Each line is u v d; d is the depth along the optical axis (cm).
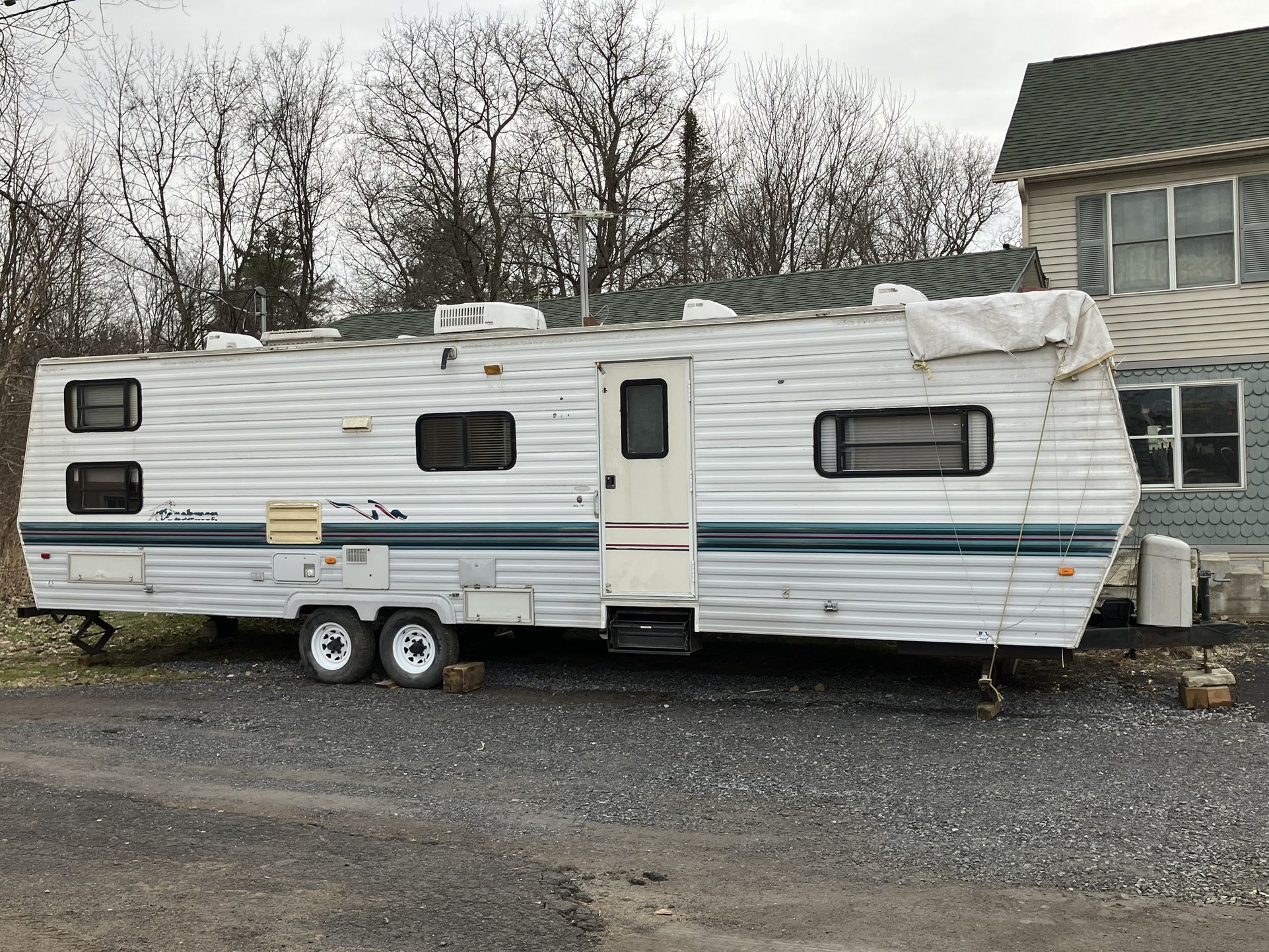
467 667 856
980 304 705
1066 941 379
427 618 873
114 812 555
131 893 442
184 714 795
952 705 756
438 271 3027
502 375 840
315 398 898
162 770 638
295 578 905
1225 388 1325
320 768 637
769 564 768
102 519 970
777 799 557
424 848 493
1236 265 1316
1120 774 573
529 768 629
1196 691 725
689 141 3022
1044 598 698
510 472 840
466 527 854
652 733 704
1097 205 1383
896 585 735
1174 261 1348
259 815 548
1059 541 692
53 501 989
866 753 639
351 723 754
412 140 3072
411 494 870
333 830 521
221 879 457
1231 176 1316
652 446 799
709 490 783
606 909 419
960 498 716
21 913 424
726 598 782
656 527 798
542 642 1062
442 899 430
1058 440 691
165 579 949
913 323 722
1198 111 1388
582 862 471
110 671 983
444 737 706
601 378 811
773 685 845
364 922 408
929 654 735
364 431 882
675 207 2988
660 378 795
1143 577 717
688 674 895
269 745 695
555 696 831
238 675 952
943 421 721
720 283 1523
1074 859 455
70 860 484
